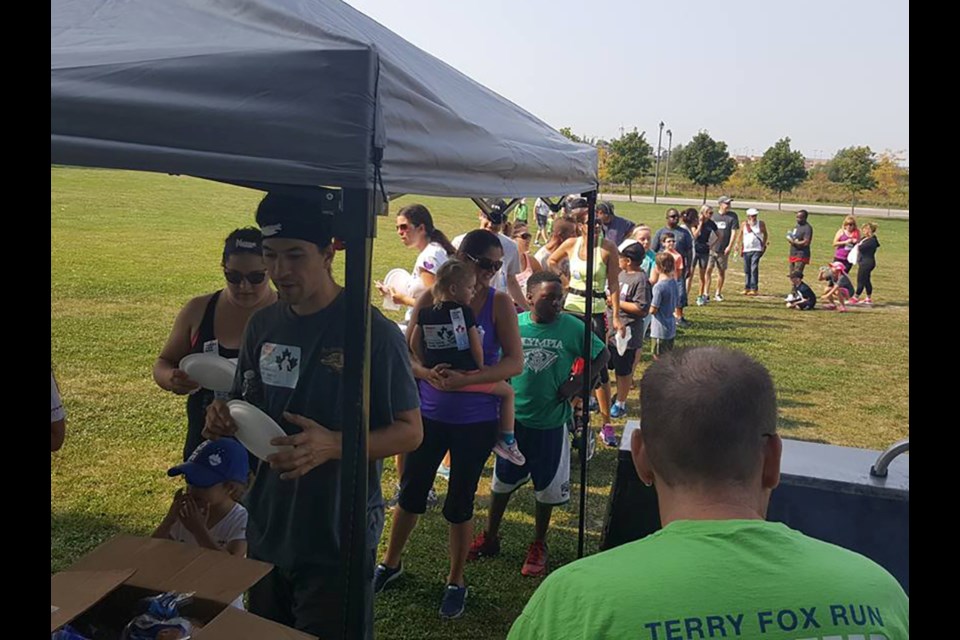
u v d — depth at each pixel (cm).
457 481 345
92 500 453
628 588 108
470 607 366
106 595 177
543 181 301
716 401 119
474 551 414
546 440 382
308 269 218
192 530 240
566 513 483
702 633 104
